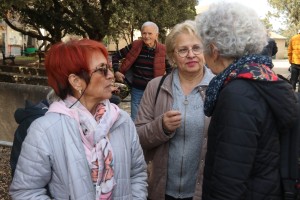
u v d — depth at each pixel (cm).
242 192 159
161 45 555
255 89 162
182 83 254
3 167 478
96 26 1778
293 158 166
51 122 183
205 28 179
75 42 190
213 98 174
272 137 163
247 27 171
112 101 220
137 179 210
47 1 1608
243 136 158
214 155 167
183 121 243
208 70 252
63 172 180
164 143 246
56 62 186
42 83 1016
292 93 163
